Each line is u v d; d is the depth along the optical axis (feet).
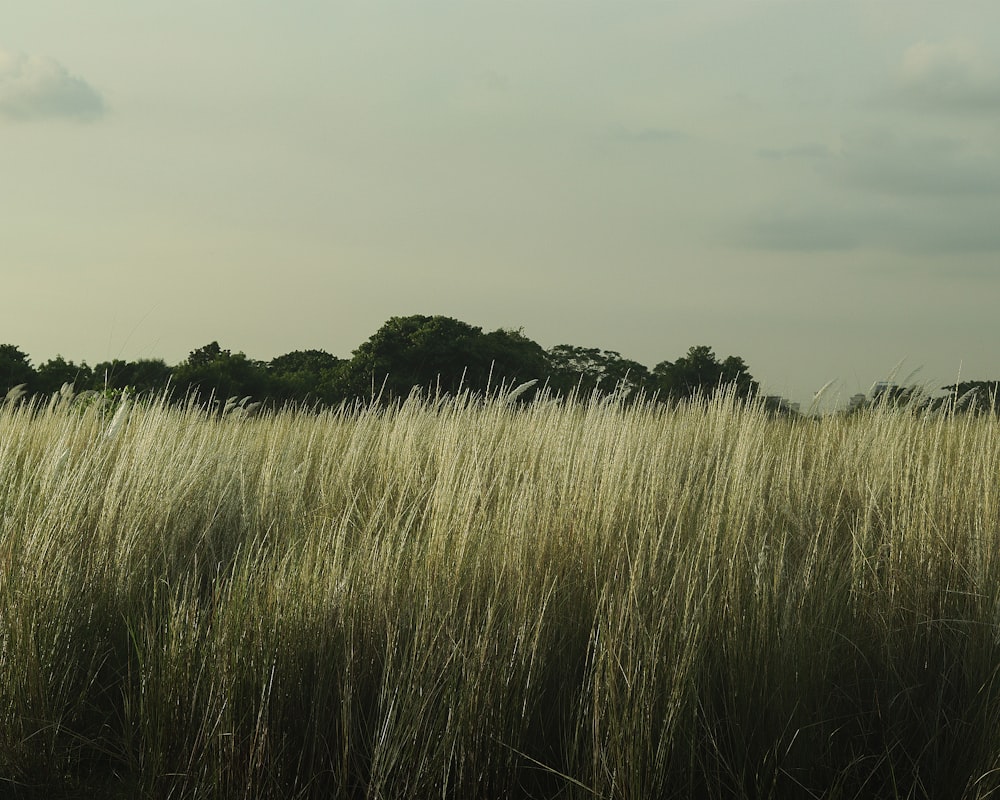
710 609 11.62
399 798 10.08
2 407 28.53
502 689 10.55
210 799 10.30
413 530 15.15
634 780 9.74
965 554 13.44
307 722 10.80
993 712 10.71
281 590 11.56
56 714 11.83
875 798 10.51
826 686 11.41
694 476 18.22
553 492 14.79
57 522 13.64
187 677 10.96
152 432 17.74
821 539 14.94
